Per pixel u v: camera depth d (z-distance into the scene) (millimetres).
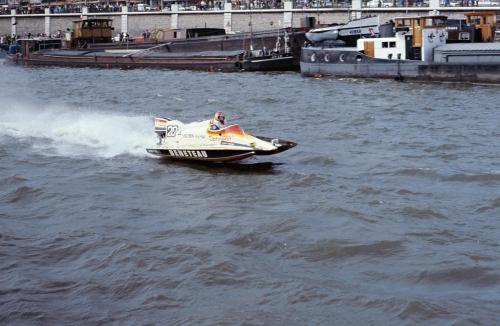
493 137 32000
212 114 40281
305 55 65000
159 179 23953
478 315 13758
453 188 22891
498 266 16078
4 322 13617
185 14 104000
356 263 16422
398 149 29281
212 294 14734
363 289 14969
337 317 13766
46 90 55875
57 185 23078
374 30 66938
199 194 22125
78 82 63719
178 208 20609
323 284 15195
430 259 16500
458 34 61438
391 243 17438
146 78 67062
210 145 25547
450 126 35156
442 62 56500
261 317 13766
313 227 18688
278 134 32938
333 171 25234
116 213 20125
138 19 109625
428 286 15180
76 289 15023
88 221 19406
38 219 19672
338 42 68188
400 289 15008
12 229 18672
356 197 21734
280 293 14734
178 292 14828
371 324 13508
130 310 14117
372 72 60125
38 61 93125
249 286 15062
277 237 17922
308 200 21297
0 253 16891
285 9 93250
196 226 18844
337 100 46375
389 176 24422
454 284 15289
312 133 33094
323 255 16891
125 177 24172
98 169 25203
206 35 89938
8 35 126000
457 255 16688
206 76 68062
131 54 84875
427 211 20062
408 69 58000
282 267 16172
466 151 28828
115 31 112438
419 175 24609
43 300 14508
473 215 20000
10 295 14688
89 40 96062
